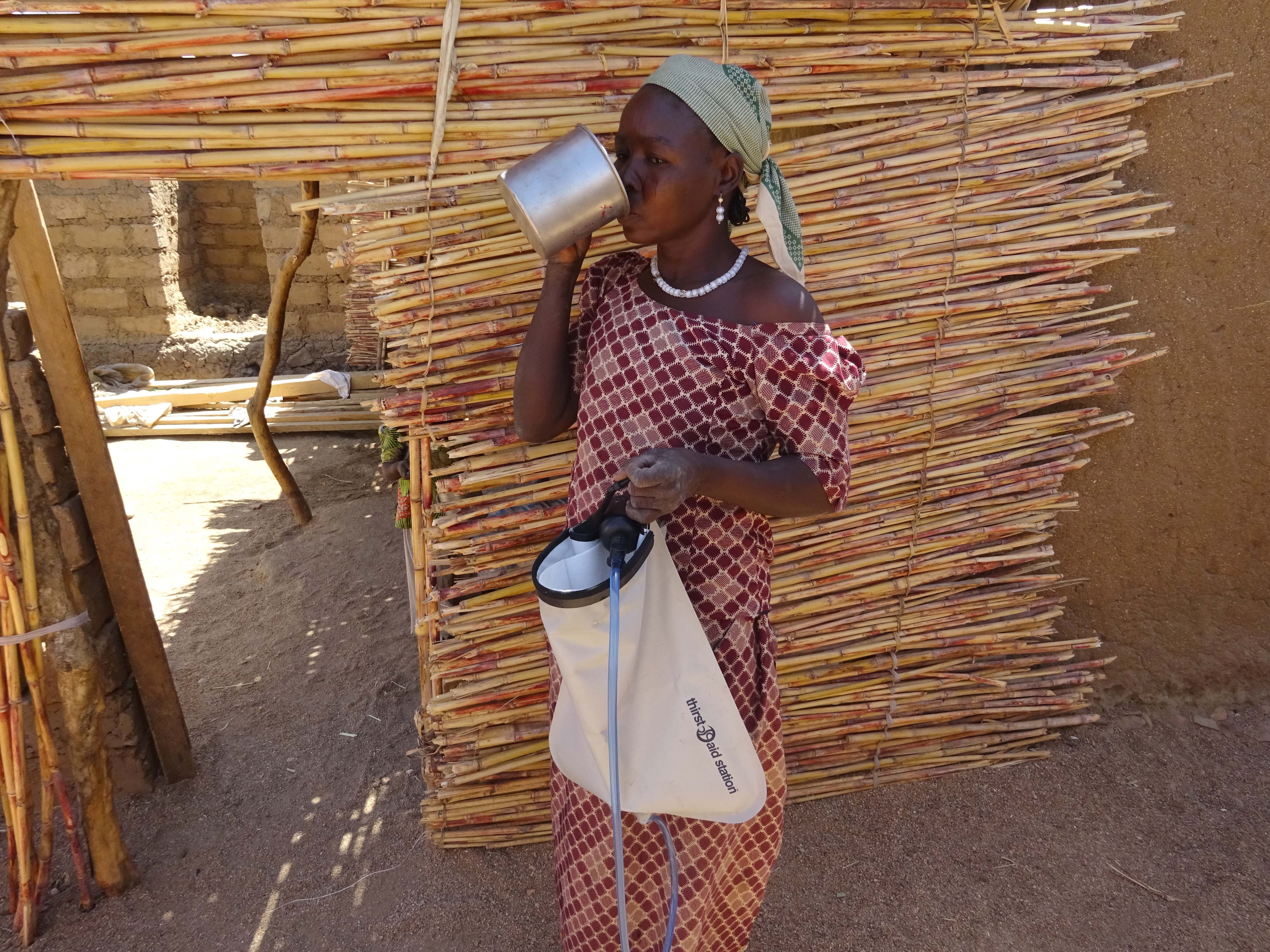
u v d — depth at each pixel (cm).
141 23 181
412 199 206
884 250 239
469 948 241
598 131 207
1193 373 282
